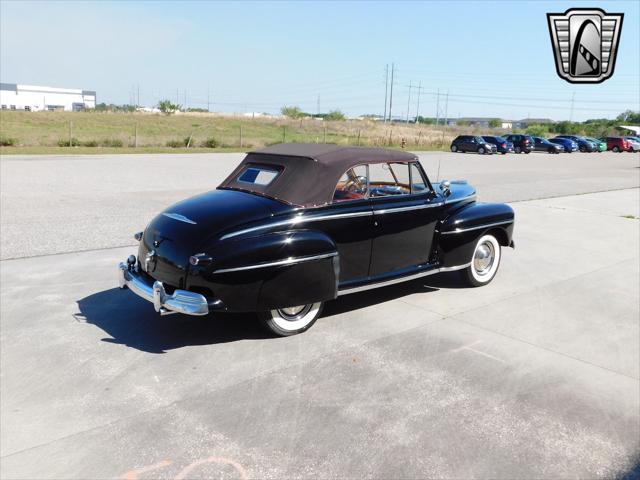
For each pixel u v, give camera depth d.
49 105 170.38
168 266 4.30
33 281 5.93
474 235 5.80
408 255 5.43
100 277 6.12
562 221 10.51
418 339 4.68
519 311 5.45
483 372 4.09
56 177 15.02
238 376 3.92
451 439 3.21
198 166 20.08
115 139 32.97
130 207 10.51
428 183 5.56
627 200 13.76
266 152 5.09
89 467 2.88
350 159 4.84
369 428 3.30
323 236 4.54
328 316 5.18
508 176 19.53
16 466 2.88
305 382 3.86
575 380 4.02
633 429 3.39
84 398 3.57
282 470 2.89
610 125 87.81
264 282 4.24
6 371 3.90
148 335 4.61
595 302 5.79
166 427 3.26
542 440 3.24
